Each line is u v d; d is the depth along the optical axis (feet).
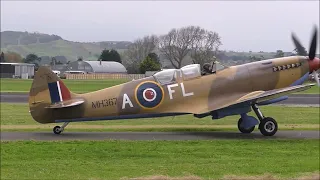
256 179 56.08
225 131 113.09
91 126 120.37
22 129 112.98
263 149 85.61
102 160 74.43
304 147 88.07
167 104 106.63
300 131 112.98
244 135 105.81
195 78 108.17
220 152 82.12
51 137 99.50
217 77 109.19
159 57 635.66
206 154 79.77
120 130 113.19
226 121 136.05
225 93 109.19
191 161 73.31
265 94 104.27
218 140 96.27
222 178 57.21
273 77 112.98
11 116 143.84
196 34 599.57
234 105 105.09
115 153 80.23
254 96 104.94
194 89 107.55
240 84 110.01
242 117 108.47
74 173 63.36
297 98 244.01
